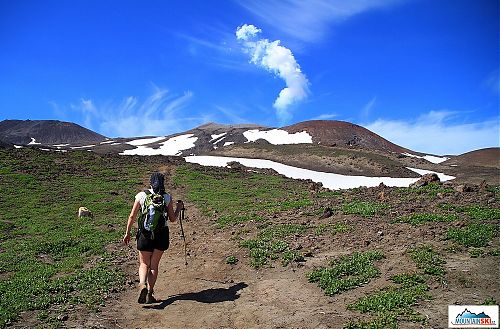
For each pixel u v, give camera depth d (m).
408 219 13.06
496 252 9.62
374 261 10.19
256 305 8.77
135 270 12.30
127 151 113.62
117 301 9.67
